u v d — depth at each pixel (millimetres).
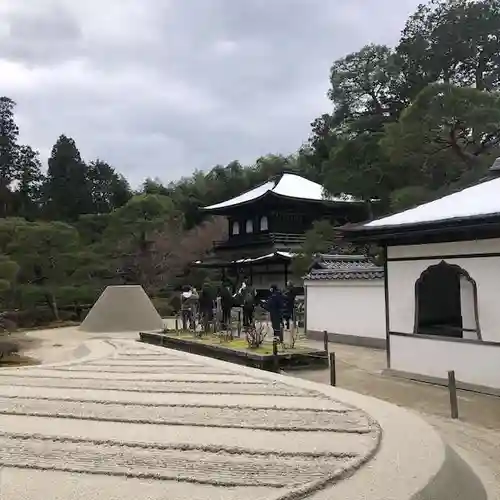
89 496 4273
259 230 42438
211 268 43812
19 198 59938
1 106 67000
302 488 4324
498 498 5195
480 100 23562
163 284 41000
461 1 31625
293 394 8516
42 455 5406
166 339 19000
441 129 24609
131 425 6613
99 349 16562
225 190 58906
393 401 9898
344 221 42594
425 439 5848
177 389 9047
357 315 18812
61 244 32781
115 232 39312
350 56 36438
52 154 63188
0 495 4312
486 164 24203
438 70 32500
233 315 24141
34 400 8219
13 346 20766
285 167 58031
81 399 8258
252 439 5910
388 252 12648
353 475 4711
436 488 4512
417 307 11930
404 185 29547
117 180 63625
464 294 12438
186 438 5984
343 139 35781
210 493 4309
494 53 31578
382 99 36500
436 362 11461
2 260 29250
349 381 11914
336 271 19781
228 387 9195
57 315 33812
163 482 4594
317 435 6051
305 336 21016
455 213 10625
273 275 38469
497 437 7535
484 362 10422
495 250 10258
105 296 27766
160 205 40094
